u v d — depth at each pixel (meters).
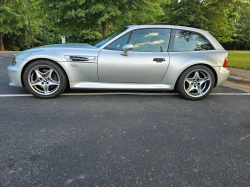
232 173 1.55
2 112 2.61
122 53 3.23
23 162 1.58
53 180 1.40
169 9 18.30
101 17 8.16
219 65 3.49
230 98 3.72
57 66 3.16
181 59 3.37
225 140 2.07
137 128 2.27
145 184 1.39
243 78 5.25
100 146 1.86
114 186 1.36
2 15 23.34
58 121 2.39
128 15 8.25
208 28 18.72
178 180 1.45
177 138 2.07
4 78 4.83
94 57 3.20
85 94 3.63
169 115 2.72
